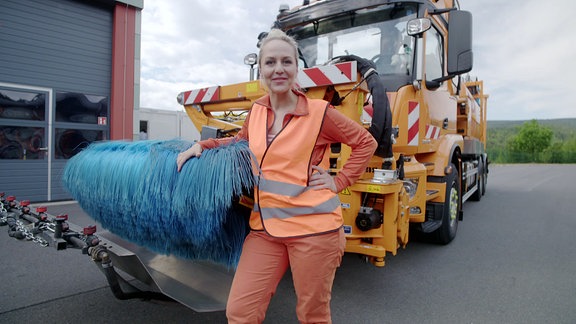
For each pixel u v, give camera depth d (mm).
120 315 2775
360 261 4184
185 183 1679
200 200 1639
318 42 4543
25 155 7520
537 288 3482
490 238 5348
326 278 1579
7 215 2648
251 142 1677
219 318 2758
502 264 4180
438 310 2992
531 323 2799
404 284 3535
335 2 4316
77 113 8227
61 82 7961
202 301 1991
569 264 4195
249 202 1853
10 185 7340
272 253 1614
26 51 7457
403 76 3877
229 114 4762
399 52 3945
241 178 1642
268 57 1634
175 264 2549
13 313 2768
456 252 4625
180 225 1839
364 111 3395
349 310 2965
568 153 43500
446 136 5047
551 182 14430
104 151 2307
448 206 4777
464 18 3570
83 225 5383
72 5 8023
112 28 8672
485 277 3758
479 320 2832
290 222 1560
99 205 2229
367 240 3150
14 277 3488
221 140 1880
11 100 7316
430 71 4344
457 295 3297
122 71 8734
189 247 2039
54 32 7805
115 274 2061
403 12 3992
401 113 3590
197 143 1833
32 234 2355
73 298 3053
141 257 2637
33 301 2982
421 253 4566
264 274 1587
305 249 1534
